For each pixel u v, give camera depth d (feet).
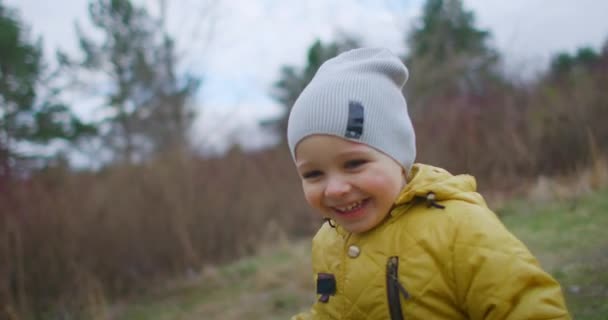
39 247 17.35
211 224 22.30
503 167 23.91
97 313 16.12
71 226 18.25
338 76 5.24
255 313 14.14
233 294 16.58
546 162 23.11
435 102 27.94
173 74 43.14
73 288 17.34
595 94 23.16
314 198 5.22
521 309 4.36
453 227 4.83
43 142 41.16
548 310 4.27
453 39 38.65
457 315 4.79
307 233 25.21
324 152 5.03
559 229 14.11
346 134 4.95
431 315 4.79
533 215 17.02
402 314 4.89
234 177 24.23
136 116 43.11
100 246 19.13
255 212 23.95
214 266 20.99
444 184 5.12
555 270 10.37
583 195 18.01
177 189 21.74
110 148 43.50
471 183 5.46
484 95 27.12
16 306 16.02
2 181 17.98
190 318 14.82
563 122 22.90
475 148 24.22
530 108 24.67
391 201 5.15
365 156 4.99
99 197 20.22
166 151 24.36
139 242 20.40
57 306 16.79
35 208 17.79
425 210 5.10
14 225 16.80
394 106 5.35
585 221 14.32
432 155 24.04
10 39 39.68
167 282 19.74
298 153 5.26
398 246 5.03
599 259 10.38
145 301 17.79
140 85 45.16
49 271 17.31
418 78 32.60
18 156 22.30
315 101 5.11
